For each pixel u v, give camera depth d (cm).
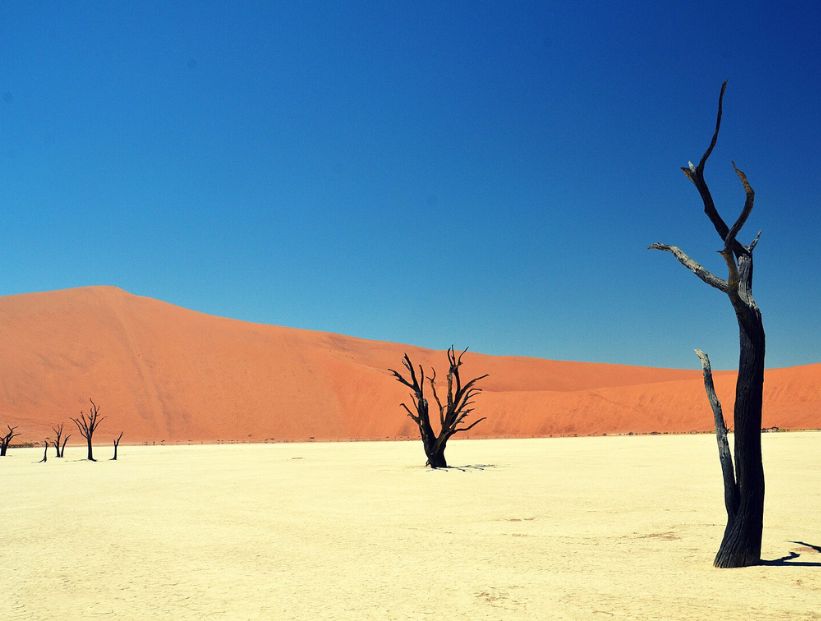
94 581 1028
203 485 2602
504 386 14275
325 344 13662
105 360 10969
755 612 788
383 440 9619
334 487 2458
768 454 3819
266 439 9844
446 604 860
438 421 10269
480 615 805
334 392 11344
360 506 1894
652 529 1426
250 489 2420
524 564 1092
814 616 769
